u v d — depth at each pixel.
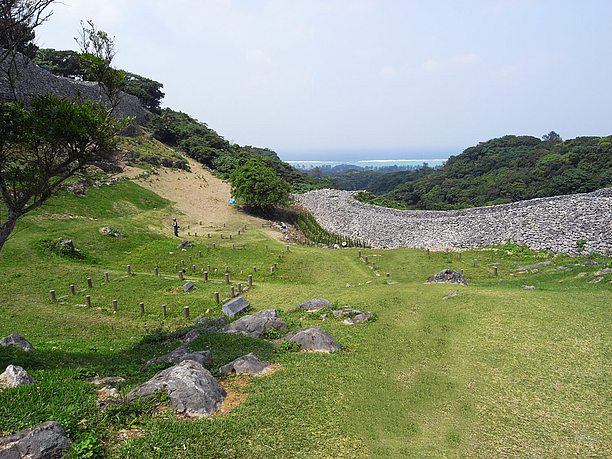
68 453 6.70
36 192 11.52
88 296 22.41
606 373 10.42
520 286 21.61
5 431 7.09
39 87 46.88
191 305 22.34
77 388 8.93
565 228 28.61
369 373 10.73
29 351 13.24
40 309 21.66
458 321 14.52
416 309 16.38
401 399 9.47
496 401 9.40
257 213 55.75
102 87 12.93
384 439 7.98
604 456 7.46
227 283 26.53
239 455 7.22
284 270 30.20
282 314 17.84
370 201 60.59
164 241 36.03
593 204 29.28
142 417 7.99
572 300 16.11
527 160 88.88
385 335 13.65
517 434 8.18
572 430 8.27
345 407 9.04
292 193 72.94
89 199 43.19
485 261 28.92
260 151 138.38
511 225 32.00
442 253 31.69
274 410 8.71
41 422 7.38
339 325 15.16
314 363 11.32
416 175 146.75
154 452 7.04
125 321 20.53
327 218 53.59
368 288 22.47
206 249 34.38
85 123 11.01
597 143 77.31
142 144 70.56
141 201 48.94
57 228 33.97
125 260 31.73
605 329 13.09
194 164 77.38
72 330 19.31
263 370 10.82
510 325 13.77
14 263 27.34
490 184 84.00
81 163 12.04
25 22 11.46
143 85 93.88
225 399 9.15
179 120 97.56
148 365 11.87
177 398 8.55
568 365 10.91
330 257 33.09
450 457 7.48
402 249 34.69
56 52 73.69
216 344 13.53
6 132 10.63
